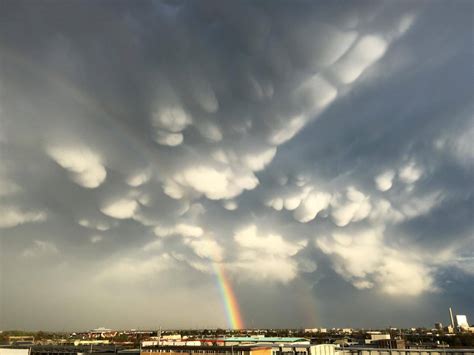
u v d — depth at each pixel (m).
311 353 109.88
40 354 131.00
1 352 122.19
